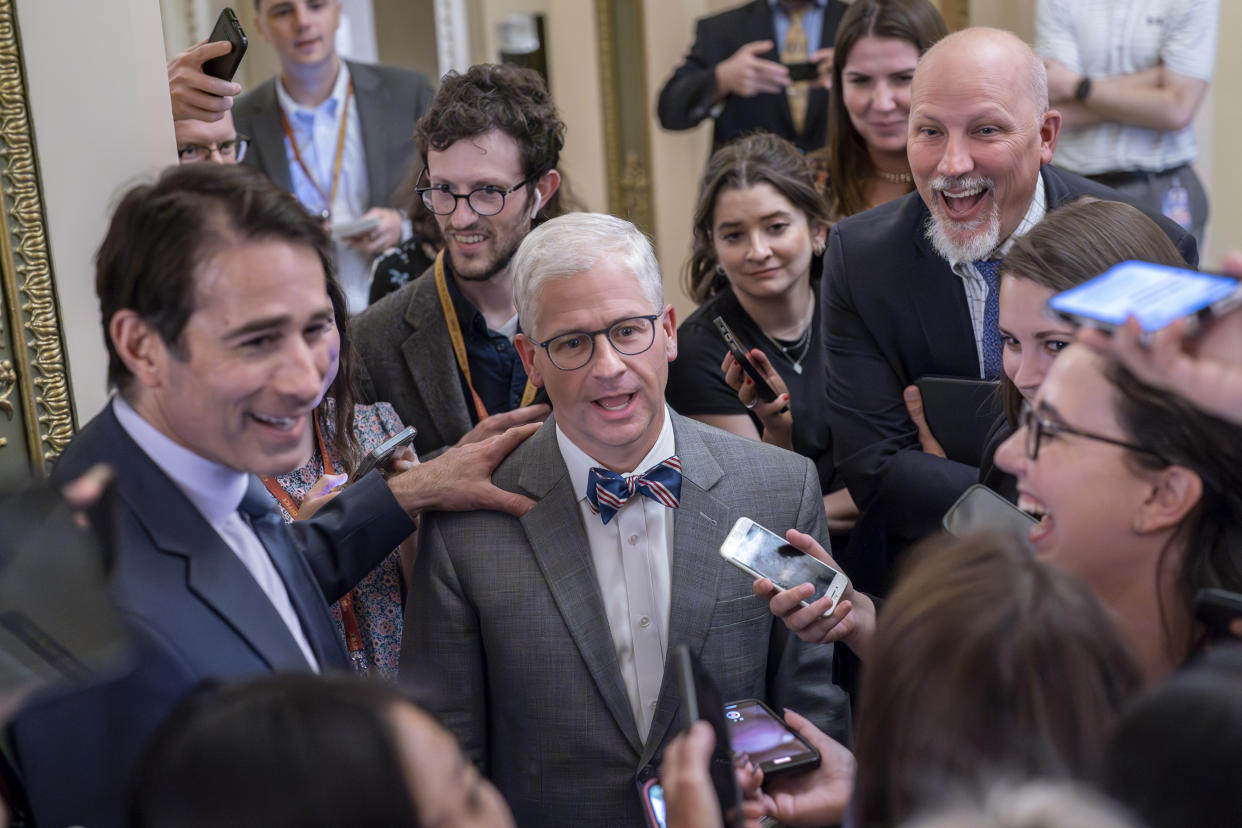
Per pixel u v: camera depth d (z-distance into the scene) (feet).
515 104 9.52
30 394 8.11
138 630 5.06
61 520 4.54
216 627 5.36
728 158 10.85
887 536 8.84
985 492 6.62
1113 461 5.13
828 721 7.36
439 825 3.78
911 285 9.11
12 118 7.82
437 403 9.82
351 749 3.62
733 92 18.69
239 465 5.41
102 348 8.27
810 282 11.48
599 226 6.92
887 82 11.93
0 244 7.90
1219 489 5.08
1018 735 4.02
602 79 21.61
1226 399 4.66
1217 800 3.62
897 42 11.82
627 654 7.02
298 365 5.22
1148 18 15.49
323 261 5.43
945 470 8.54
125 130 8.07
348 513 7.16
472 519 7.25
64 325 8.14
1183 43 15.46
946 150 8.46
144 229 5.11
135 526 5.35
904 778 4.10
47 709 4.95
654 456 7.18
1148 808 3.69
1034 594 4.23
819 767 6.13
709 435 7.59
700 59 19.38
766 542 6.99
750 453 7.54
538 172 9.71
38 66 7.84
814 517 7.48
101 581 4.54
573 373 6.79
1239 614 4.89
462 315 9.89
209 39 9.22
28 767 4.99
